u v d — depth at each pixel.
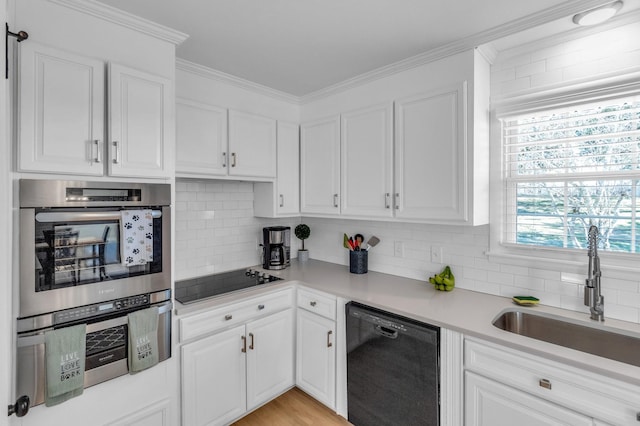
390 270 2.62
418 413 1.73
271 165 2.64
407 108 2.12
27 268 1.32
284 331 2.41
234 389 2.10
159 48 1.75
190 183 2.51
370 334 1.94
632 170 1.64
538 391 1.37
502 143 2.01
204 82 2.26
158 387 1.75
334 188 2.58
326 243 3.12
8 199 1.28
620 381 1.18
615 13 1.52
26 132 1.32
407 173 2.12
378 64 2.19
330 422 2.18
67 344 1.40
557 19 1.59
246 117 2.46
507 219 2.03
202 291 2.19
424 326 1.71
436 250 2.34
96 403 1.54
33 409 1.36
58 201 1.41
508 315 1.85
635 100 1.57
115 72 1.55
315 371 2.31
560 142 1.81
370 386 1.95
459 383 1.61
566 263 1.80
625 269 1.62
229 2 1.52
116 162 1.56
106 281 1.54
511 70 1.95
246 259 2.87
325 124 2.65
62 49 1.43
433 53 1.98
